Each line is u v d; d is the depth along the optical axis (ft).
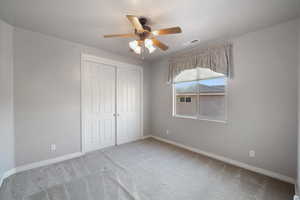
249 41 7.91
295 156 6.61
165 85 13.03
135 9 5.98
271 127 7.27
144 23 6.84
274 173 7.20
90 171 7.81
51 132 8.71
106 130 11.60
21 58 7.66
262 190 6.26
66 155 9.31
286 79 6.80
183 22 6.96
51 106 8.70
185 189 6.36
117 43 9.67
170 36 8.44
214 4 5.62
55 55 8.78
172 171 7.88
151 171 7.86
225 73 8.75
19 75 7.61
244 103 8.17
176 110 12.37
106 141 11.62
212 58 9.39
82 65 10.05
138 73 13.70
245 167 8.18
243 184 6.70
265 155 7.48
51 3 5.59
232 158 8.73
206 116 10.20
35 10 6.05
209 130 9.86
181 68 11.40
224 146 9.10
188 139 11.20
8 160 7.14
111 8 5.91
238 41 8.32
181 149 11.20
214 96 9.73
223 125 9.12
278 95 7.03
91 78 10.64
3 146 6.86
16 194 5.91
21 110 7.68
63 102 9.16
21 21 6.95
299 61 5.97
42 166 8.29
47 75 8.52
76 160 9.14
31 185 6.50
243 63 8.14
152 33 6.21
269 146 7.35
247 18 6.57
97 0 5.44
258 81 7.64
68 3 5.59
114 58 11.72
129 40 9.12
